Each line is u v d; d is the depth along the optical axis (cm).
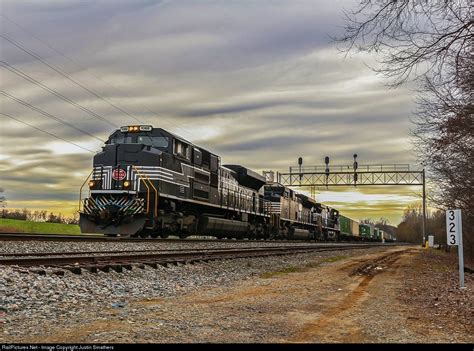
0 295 923
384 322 845
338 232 7181
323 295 1230
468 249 4353
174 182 2533
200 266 1705
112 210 2378
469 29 947
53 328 727
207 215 3050
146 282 1295
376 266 2417
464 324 848
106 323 770
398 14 915
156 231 2581
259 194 4141
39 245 1820
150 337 678
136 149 2417
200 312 905
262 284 1467
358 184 5819
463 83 1212
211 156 3080
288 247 3114
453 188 2455
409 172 5647
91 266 1300
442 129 1401
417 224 13800
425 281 1748
